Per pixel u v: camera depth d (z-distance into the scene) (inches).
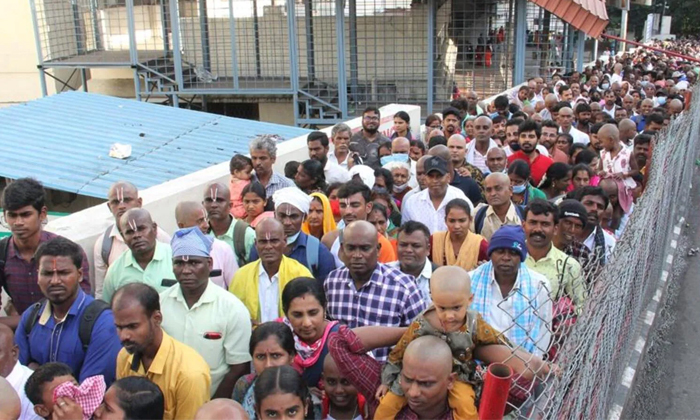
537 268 187.6
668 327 300.5
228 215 223.5
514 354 121.0
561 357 122.6
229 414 113.7
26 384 131.3
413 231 189.8
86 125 478.0
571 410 126.8
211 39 630.5
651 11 2272.4
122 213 211.0
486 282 170.9
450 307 121.0
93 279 221.3
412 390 115.3
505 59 625.0
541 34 680.4
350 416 147.0
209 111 688.4
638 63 1067.9
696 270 372.2
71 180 372.5
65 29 663.8
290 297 154.1
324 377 144.6
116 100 554.3
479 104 522.3
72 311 158.2
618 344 204.8
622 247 177.0
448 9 617.9
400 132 384.8
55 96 556.1
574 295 173.3
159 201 269.0
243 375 165.5
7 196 180.1
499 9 618.5
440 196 246.7
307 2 608.7
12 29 729.0
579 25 589.3
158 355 142.7
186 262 160.2
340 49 608.7
